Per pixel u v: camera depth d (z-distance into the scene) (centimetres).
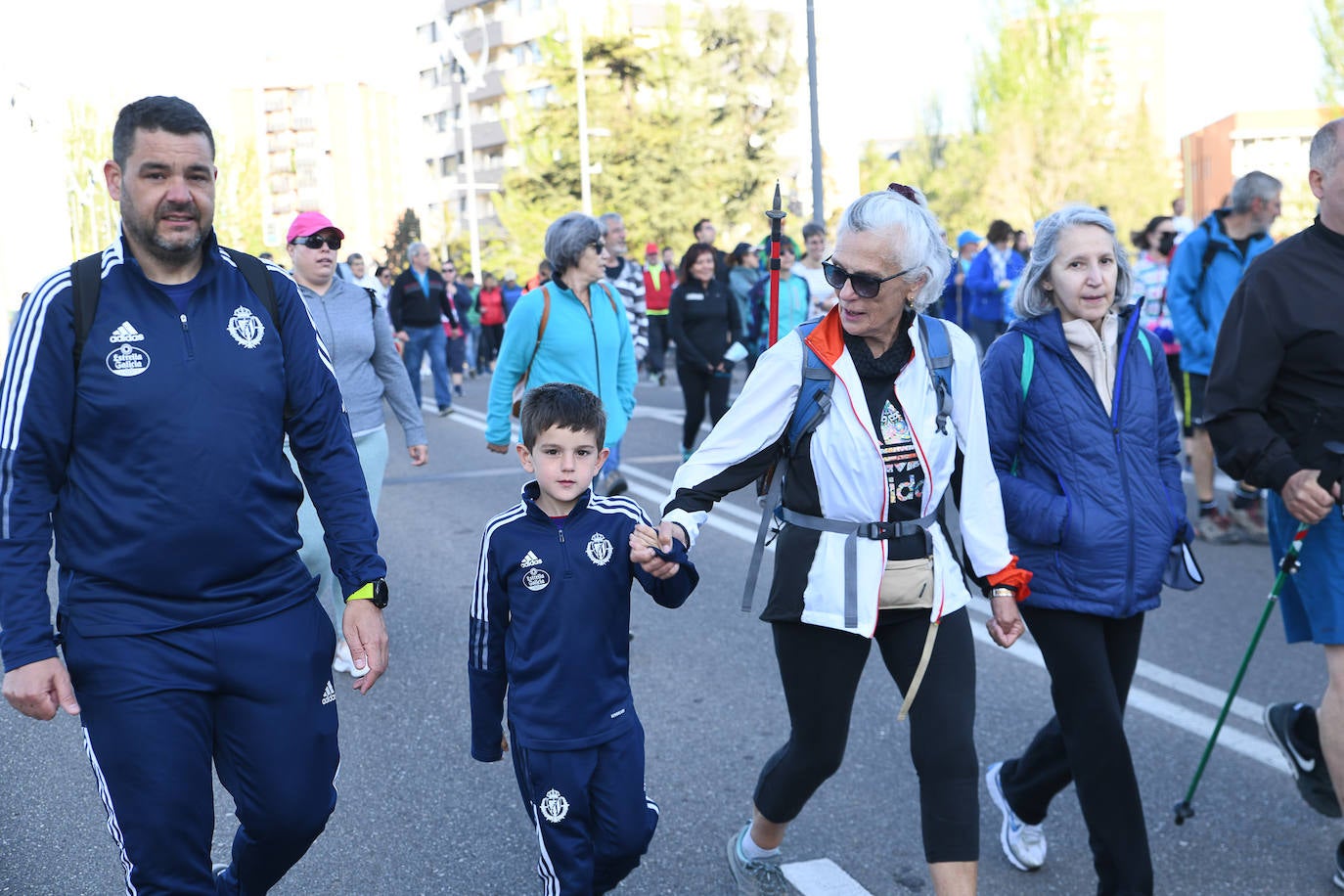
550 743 297
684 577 306
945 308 1596
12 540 248
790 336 306
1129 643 339
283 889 359
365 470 555
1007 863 371
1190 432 975
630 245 4759
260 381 264
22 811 414
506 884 359
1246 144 7350
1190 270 759
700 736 469
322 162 13025
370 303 562
